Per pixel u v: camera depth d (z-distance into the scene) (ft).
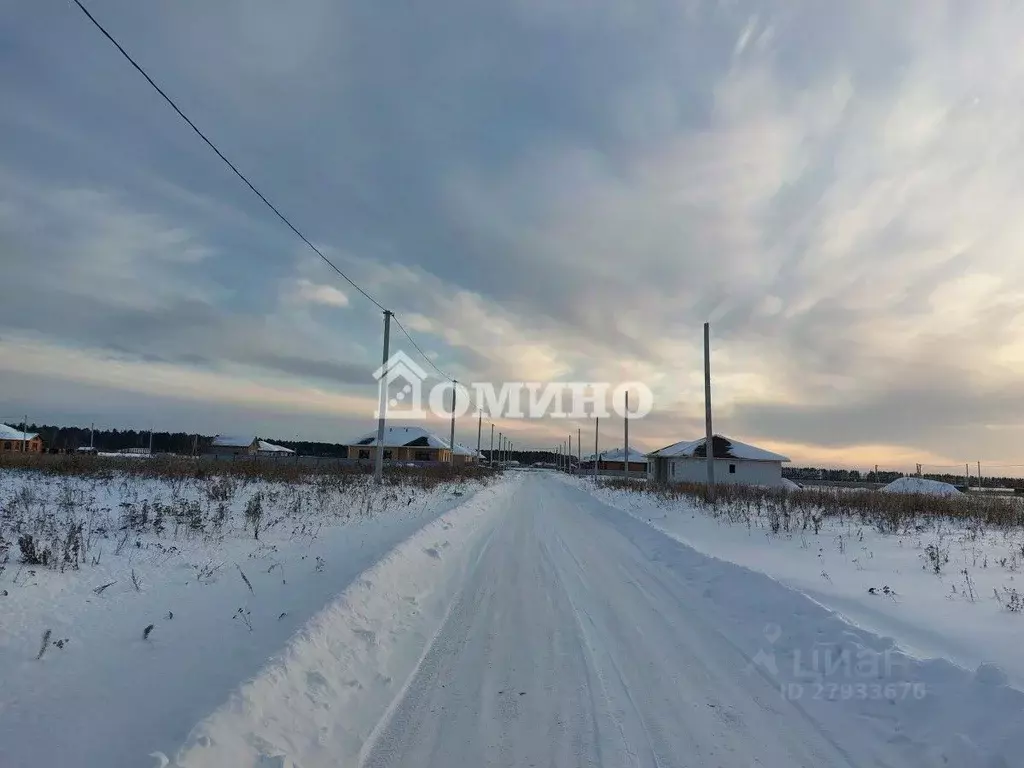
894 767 12.37
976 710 13.60
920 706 14.47
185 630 17.31
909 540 45.24
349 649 17.79
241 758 11.54
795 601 23.31
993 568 33.53
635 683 16.79
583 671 17.65
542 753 12.86
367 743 13.15
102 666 14.56
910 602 25.17
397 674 17.13
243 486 57.77
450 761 12.47
